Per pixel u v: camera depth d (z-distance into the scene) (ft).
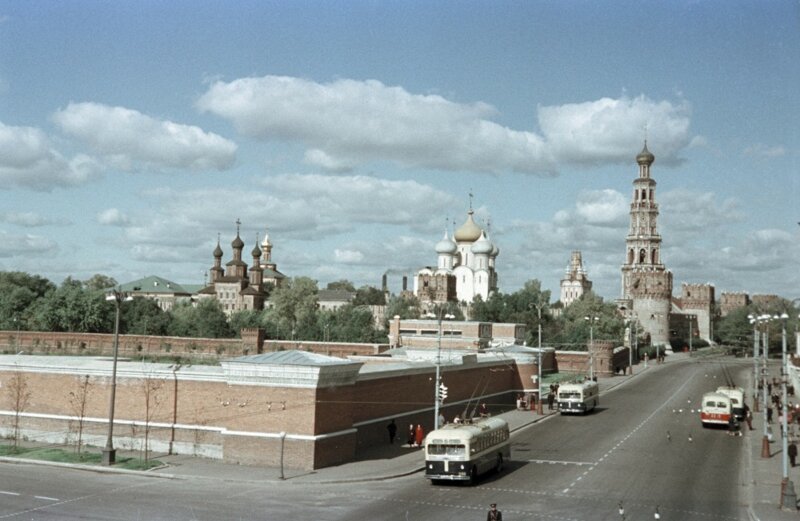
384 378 208.54
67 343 463.83
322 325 551.18
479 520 124.36
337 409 179.01
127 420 193.88
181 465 172.76
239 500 138.41
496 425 170.19
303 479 158.51
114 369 175.42
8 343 471.21
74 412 200.75
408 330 446.60
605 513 130.52
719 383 400.67
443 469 152.25
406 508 132.77
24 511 128.06
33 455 181.16
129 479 158.10
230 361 178.40
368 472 165.78
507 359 318.86
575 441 214.07
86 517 124.26
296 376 171.42
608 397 334.65
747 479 165.37
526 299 630.33
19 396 206.80
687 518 129.08
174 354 451.94
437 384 199.00
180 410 188.24
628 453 194.39
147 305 562.66
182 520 122.83
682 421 258.37
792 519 129.70
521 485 153.79
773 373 469.16
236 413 177.88
